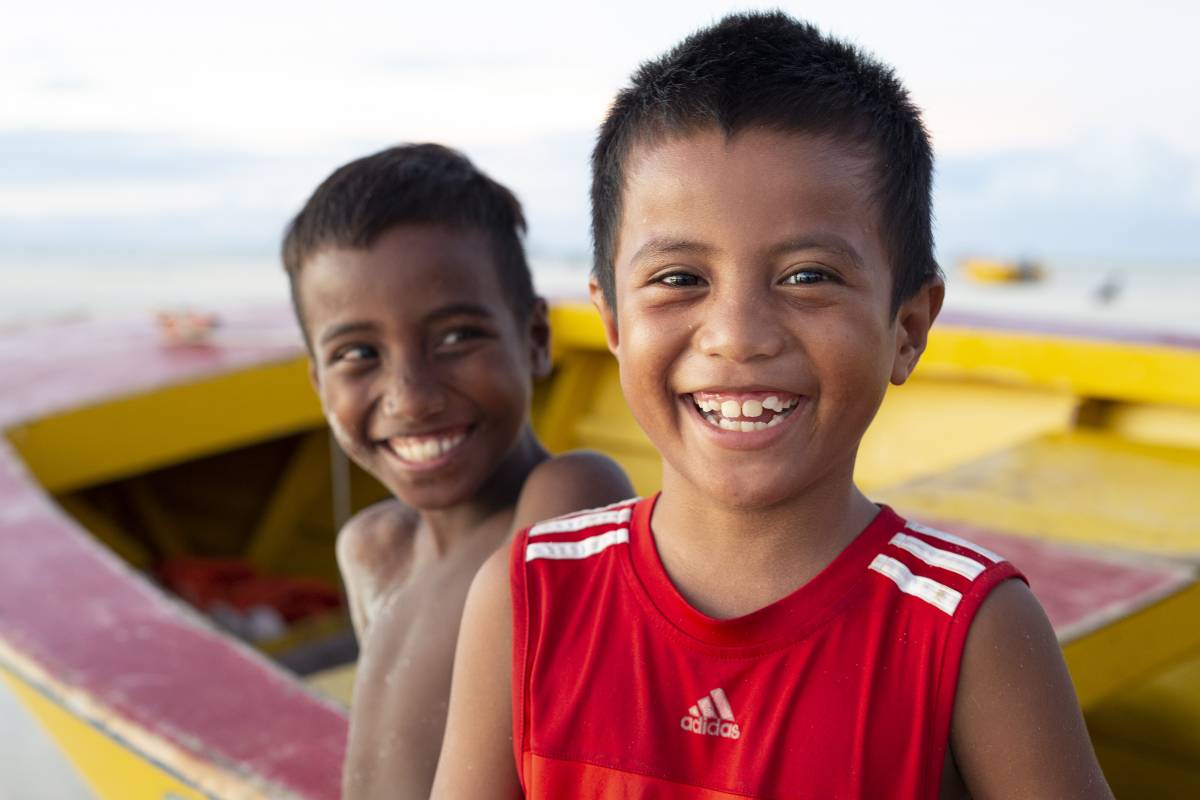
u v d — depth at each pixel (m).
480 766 0.96
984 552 0.87
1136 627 1.72
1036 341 3.00
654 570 0.89
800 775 0.82
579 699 0.89
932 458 3.26
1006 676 0.82
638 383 0.86
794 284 0.80
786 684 0.84
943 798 0.85
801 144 0.80
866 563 0.86
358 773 1.24
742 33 0.86
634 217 0.85
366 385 1.22
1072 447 2.78
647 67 0.90
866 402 0.83
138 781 1.61
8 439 3.13
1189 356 2.74
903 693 0.83
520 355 1.28
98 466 3.36
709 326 0.81
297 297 1.28
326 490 4.08
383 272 1.18
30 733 2.11
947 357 3.17
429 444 1.22
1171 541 2.14
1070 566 1.89
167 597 2.02
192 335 4.08
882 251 0.83
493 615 0.97
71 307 17.94
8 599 2.04
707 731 0.85
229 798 1.41
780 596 0.86
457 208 1.21
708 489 0.84
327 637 3.31
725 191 0.80
